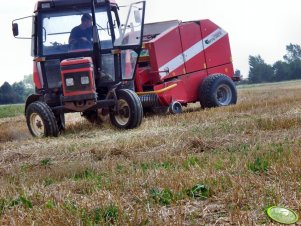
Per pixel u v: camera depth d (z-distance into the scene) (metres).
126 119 11.86
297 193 4.68
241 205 4.54
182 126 10.89
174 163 6.63
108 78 12.22
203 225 4.12
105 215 4.41
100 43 12.16
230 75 16.70
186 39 15.58
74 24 12.24
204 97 15.60
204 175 5.48
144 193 5.04
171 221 4.14
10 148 10.03
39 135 11.83
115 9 12.39
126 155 7.75
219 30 16.39
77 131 12.12
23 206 5.01
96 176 6.16
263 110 12.85
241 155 6.67
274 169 5.59
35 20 12.30
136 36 12.16
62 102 12.04
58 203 4.81
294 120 9.74
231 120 10.87
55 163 7.70
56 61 12.27
